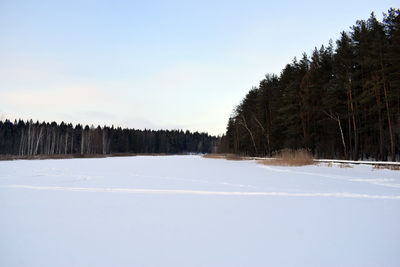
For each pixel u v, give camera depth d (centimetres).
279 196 749
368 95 2152
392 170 1466
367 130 2469
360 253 335
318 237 398
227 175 1409
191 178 1252
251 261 310
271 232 423
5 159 3981
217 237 399
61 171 1683
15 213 556
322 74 2953
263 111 4172
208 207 607
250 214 542
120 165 2447
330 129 2792
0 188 919
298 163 2152
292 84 3098
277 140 3850
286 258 319
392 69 1939
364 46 2212
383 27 2239
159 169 1906
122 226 459
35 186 969
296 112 3147
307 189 877
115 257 323
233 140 6019
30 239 394
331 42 3036
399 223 473
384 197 727
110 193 807
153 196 753
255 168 2025
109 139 8894
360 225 461
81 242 379
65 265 301
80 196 755
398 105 2036
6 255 331
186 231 429
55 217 522
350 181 1106
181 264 301
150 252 339
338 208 593
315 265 299
